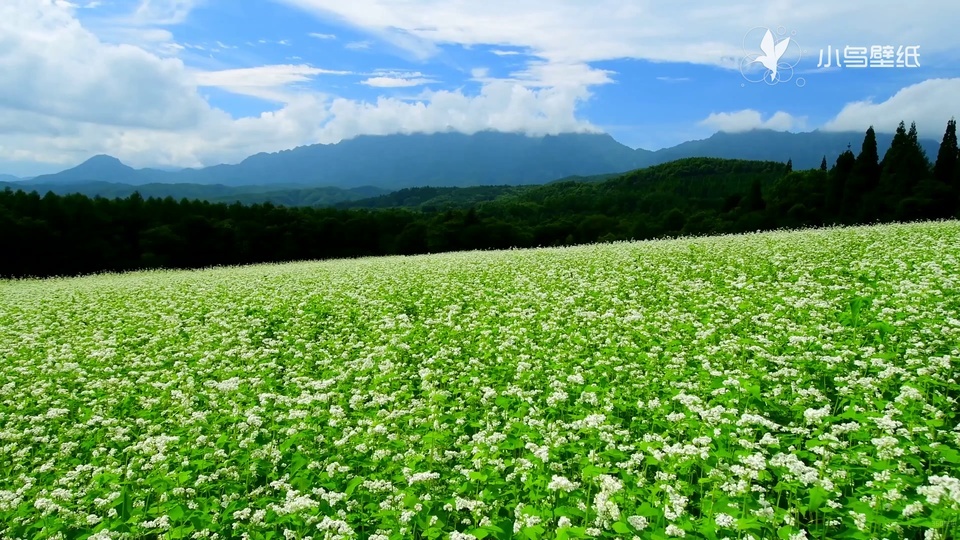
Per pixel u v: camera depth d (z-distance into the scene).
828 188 65.88
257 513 6.58
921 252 18.34
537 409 9.25
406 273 27.41
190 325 19.30
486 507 6.34
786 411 8.34
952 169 61.09
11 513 7.28
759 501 5.91
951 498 5.11
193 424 9.57
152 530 6.62
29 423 10.75
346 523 6.30
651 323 13.60
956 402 8.09
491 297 19.38
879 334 10.88
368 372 12.58
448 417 9.44
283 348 15.77
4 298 28.03
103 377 13.68
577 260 26.17
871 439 6.87
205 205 77.00
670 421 8.10
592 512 5.92
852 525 5.41
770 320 12.64
